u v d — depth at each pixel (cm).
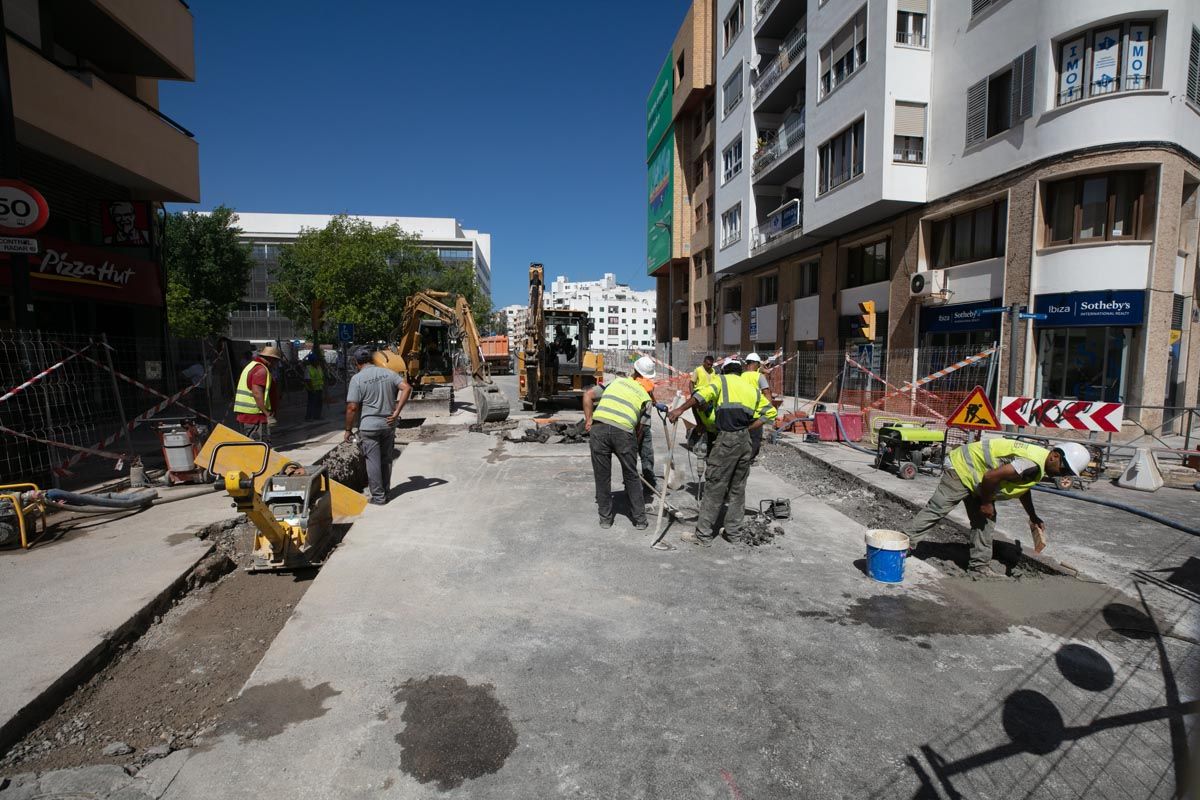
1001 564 491
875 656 352
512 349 4456
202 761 256
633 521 598
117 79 1437
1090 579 470
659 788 245
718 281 3123
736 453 533
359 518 617
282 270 4184
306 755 261
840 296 2012
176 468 724
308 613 396
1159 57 1138
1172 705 306
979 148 1400
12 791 238
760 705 303
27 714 285
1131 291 1167
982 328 1437
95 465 820
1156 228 1156
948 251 1559
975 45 1403
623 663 340
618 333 15625
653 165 4116
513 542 546
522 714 292
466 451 1026
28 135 1007
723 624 390
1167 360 1195
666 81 3712
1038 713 299
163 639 386
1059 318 1240
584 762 259
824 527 611
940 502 494
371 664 334
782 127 2162
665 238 3797
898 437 854
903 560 459
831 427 1166
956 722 291
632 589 445
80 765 262
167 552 493
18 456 652
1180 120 1164
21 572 449
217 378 1422
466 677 323
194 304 3344
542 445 1086
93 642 345
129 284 1337
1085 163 1186
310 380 1360
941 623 396
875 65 1568
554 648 355
